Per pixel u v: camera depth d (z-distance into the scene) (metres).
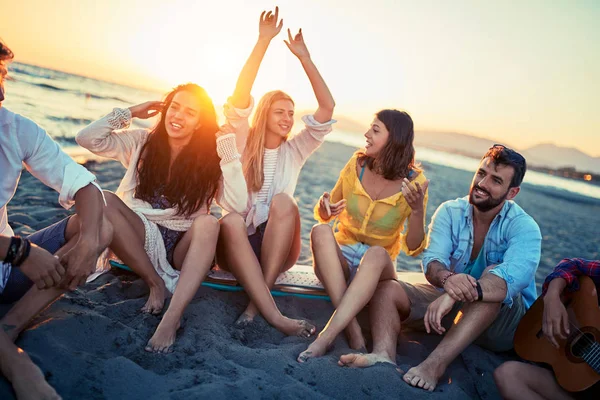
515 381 2.76
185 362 2.74
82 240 2.66
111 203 3.22
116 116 3.55
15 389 2.17
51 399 2.16
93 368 2.46
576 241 11.53
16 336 2.54
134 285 3.56
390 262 3.38
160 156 3.57
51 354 2.49
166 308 3.28
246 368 2.71
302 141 4.13
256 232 3.88
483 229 3.55
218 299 3.52
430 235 3.61
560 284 2.98
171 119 3.47
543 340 2.97
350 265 3.86
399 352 3.40
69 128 12.89
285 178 4.04
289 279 3.96
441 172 21.53
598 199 23.50
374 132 3.78
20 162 2.73
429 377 2.85
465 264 3.59
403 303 3.40
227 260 3.49
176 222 3.59
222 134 3.60
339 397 2.65
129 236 3.21
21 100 15.99
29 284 2.85
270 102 3.96
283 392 2.51
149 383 2.45
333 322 3.09
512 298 3.30
